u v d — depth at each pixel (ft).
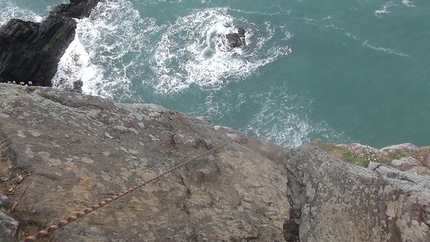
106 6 122.83
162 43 114.93
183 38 115.24
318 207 24.91
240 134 52.49
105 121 38.47
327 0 116.16
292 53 107.65
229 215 33.17
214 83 105.19
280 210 37.04
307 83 101.60
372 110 94.94
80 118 35.73
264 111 98.73
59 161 28.96
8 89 33.76
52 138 30.78
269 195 38.96
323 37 108.68
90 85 108.47
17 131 29.60
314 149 28.14
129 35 117.60
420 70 98.89
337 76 101.45
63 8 122.11
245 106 100.12
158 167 34.55
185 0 123.24
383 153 50.83
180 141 41.22
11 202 25.12
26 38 112.06
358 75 100.83
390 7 111.55
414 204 21.49
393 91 96.84
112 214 27.40
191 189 34.35
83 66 112.27
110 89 107.34
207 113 100.37
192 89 104.73
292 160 29.01
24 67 108.17
